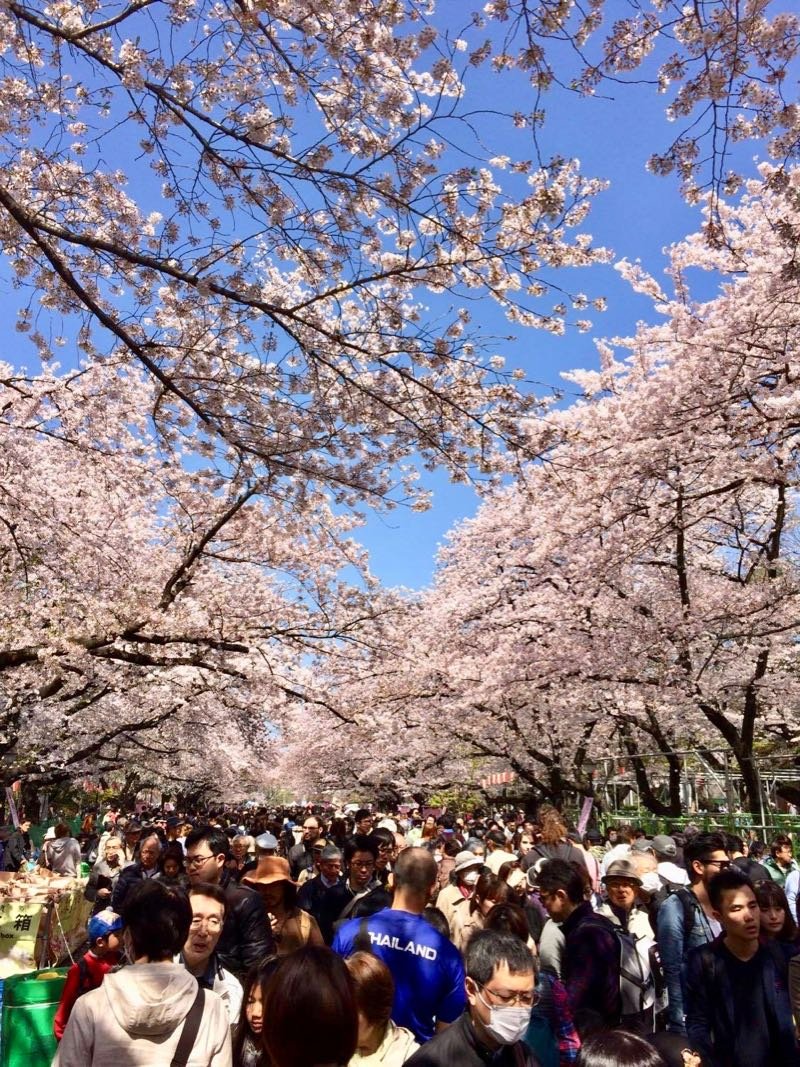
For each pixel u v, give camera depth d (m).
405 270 5.80
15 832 15.44
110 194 6.61
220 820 21.14
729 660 14.66
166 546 15.05
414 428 7.05
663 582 15.12
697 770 20.84
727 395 10.20
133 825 14.01
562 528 12.91
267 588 14.69
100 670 15.27
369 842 5.89
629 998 4.20
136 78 5.14
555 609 14.79
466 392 6.78
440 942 3.49
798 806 19.41
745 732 14.30
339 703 14.84
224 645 11.55
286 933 4.11
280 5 5.34
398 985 3.37
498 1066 2.63
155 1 5.05
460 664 17.50
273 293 7.14
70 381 10.12
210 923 3.58
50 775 20.53
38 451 12.36
